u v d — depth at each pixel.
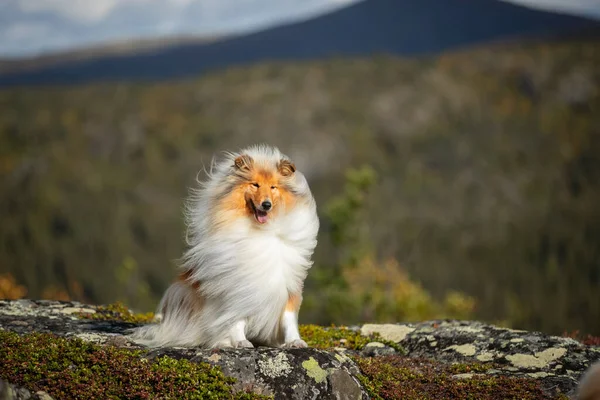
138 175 161.12
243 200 7.60
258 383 6.89
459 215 137.00
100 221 128.62
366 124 188.00
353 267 28.55
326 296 28.11
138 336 8.32
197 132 187.50
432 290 102.25
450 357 8.80
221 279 7.42
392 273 27.42
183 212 8.22
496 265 118.00
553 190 156.62
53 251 119.38
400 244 106.81
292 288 7.61
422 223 125.88
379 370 7.95
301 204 7.80
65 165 159.50
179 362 7.04
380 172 161.12
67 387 6.64
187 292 7.99
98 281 111.75
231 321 7.43
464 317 25.83
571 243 129.50
